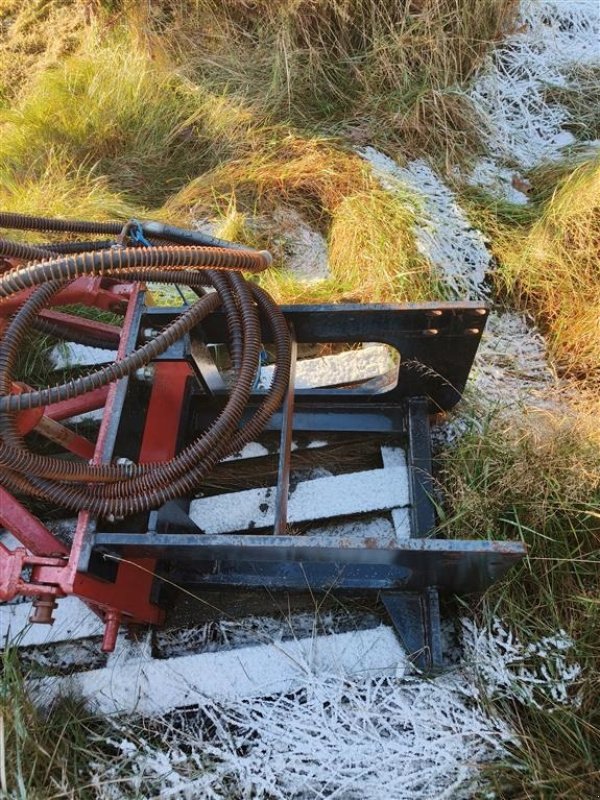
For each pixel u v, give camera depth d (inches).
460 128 135.9
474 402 101.3
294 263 125.1
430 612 79.3
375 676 81.7
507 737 75.9
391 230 116.9
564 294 112.3
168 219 126.2
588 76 144.9
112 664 85.2
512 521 87.0
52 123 142.6
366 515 93.9
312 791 76.3
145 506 72.1
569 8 152.7
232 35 150.7
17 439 68.5
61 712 80.4
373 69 140.6
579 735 74.7
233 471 98.4
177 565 85.0
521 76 145.3
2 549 69.6
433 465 95.6
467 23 140.5
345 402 94.6
